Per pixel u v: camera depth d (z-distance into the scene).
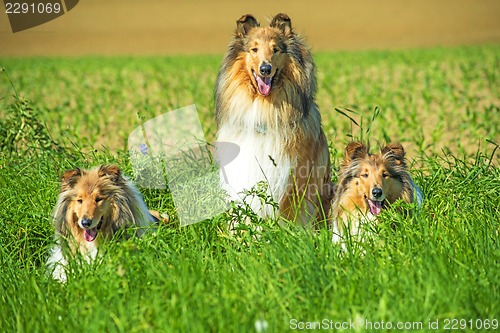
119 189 10.91
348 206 11.52
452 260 9.23
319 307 8.31
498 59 41.22
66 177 10.83
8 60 51.09
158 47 64.25
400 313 7.91
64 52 60.94
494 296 8.38
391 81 34.31
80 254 9.98
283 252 9.36
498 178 12.65
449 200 11.57
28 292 9.05
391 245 9.74
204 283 8.81
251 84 11.93
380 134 20.56
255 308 8.04
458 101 27.27
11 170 13.97
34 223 11.80
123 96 30.36
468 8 79.12
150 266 9.34
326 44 62.84
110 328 7.93
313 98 12.42
